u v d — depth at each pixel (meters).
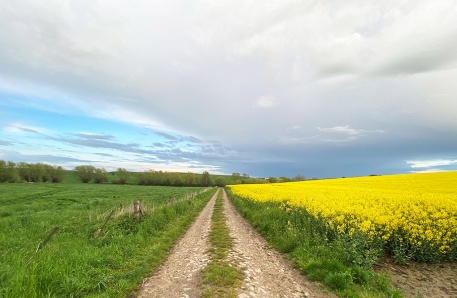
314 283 7.39
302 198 21.02
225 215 22.14
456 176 42.72
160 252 10.35
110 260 8.88
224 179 144.38
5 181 84.88
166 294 6.56
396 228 10.33
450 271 8.89
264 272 8.14
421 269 9.05
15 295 5.75
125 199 35.97
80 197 40.22
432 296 7.21
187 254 10.27
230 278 7.28
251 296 6.30
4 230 14.23
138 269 8.11
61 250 9.72
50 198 37.56
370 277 7.64
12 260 8.45
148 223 14.53
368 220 11.27
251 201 26.34
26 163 98.00
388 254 10.39
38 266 7.25
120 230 13.29
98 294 6.44
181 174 133.50
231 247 11.05
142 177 118.56
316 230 11.91
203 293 6.41
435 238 9.77
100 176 110.88
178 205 23.53
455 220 11.91
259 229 15.02
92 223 15.51
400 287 7.68
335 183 48.56
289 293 6.65
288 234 11.58
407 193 24.12
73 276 7.16
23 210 24.62
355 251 8.59
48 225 15.66
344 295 6.55
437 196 19.77
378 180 48.97
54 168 101.25
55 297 6.18
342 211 13.56
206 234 14.23
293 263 9.03
